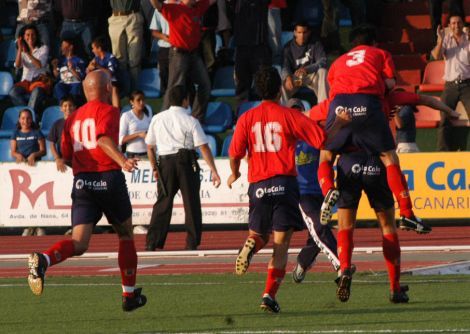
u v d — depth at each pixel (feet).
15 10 236.84
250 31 193.26
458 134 191.21
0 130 203.41
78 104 199.72
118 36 204.23
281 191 80.48
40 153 188.55
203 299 93.71
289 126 80.53
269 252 140.15
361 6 211.20
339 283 82.38
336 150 85.97
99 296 98.07
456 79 188.55
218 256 140.05
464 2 218.18
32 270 77.30
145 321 80.38
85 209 82.02
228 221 177.27
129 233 83.20
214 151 191.42
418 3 222.28
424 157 170.50
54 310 88.63
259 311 84.28
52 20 215.72
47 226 184.75
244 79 195.62
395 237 86.07
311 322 76.69
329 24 208.23
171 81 188.96
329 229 99.86
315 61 191.62
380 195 85.71
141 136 176.76
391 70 86.38
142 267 126.82
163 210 142.92
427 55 213.87
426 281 102.22
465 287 96.48
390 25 222.69
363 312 81.56
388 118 89.30
